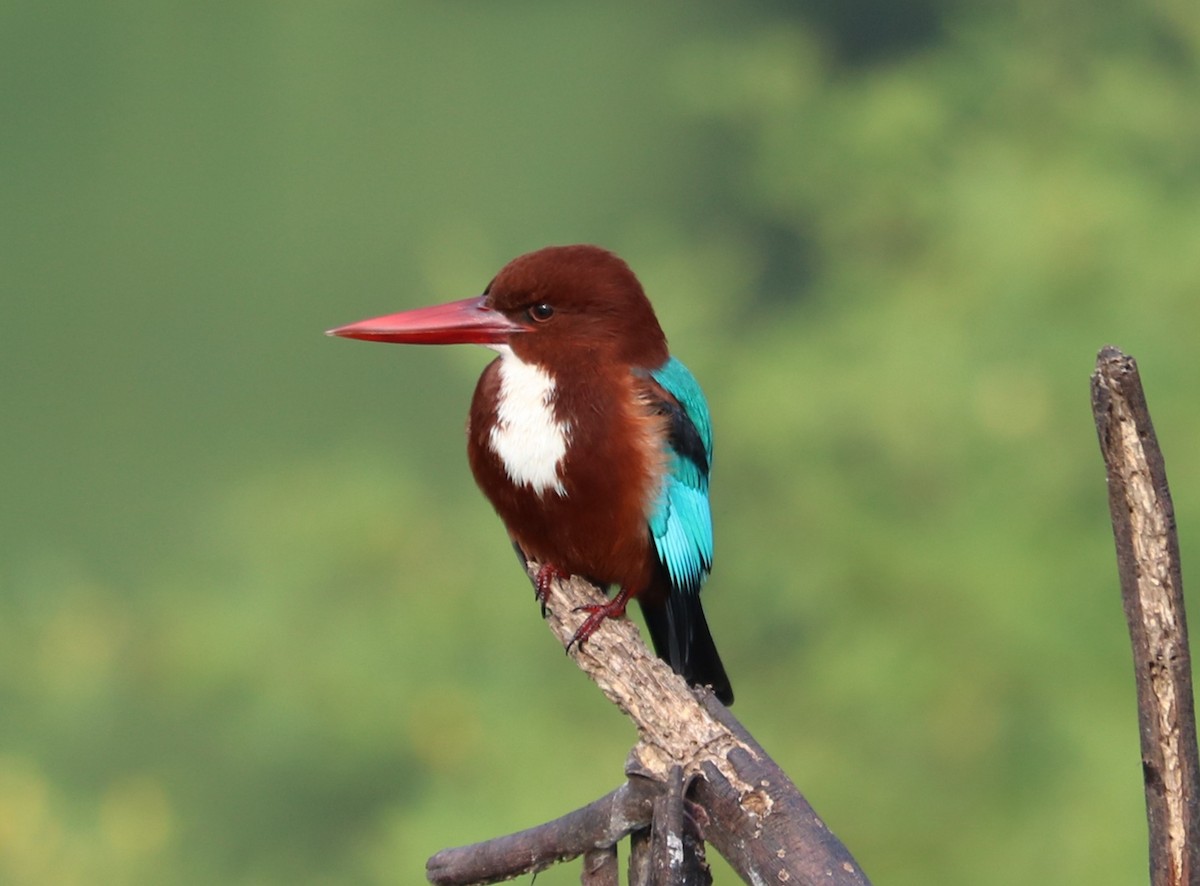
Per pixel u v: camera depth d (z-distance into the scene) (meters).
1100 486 15.16
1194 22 17.89
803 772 14.26
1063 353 15.36
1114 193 16.08
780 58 18.53
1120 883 13.07
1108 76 17.41
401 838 13.88
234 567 16.92
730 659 16.05
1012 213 16.03
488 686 14.89
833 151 18.11
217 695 16.00
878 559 14.80
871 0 23.69
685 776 3.53
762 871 3.42
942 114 17.91
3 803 14.69
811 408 15.50
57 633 16.28
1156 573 3.11
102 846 15.09
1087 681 14.43
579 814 3.70
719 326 16.92
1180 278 15.54
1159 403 15.03
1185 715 3.12
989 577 14.51
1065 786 13.93
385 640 15.12
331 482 16.28
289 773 16.08
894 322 15.95
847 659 14.53
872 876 13.85
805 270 22.69
